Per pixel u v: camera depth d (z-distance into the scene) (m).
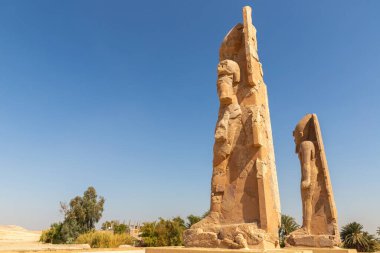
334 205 17.23
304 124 19.09
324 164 17.92
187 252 8.12
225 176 9.71
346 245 40.06
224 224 9.23
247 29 10.50
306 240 16.81
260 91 10.41
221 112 10.45
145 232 39.50
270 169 9.66
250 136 9.59
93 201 57.88
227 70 10.44
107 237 36.06
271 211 8.99
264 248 8.09
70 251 23.97
